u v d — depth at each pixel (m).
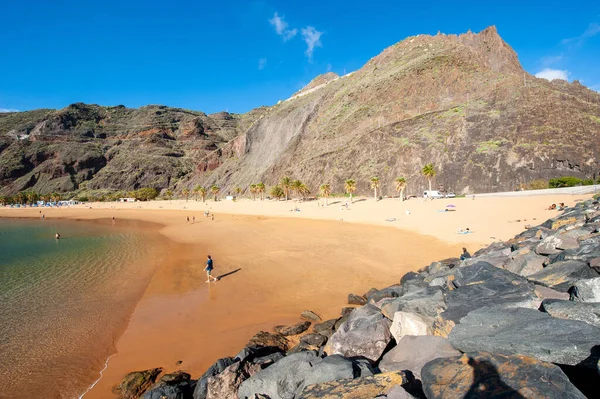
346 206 64.94
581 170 67.06
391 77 135.88
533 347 4.69
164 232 49.34
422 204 57.53
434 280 10.84
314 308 15.45
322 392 5.40
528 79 102.94
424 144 89.44
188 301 17.56
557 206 37.19
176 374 10.49
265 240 35.81
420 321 7.36
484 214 39.78
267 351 10.89
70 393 10.23
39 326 15.09
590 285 6.01
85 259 30.12
